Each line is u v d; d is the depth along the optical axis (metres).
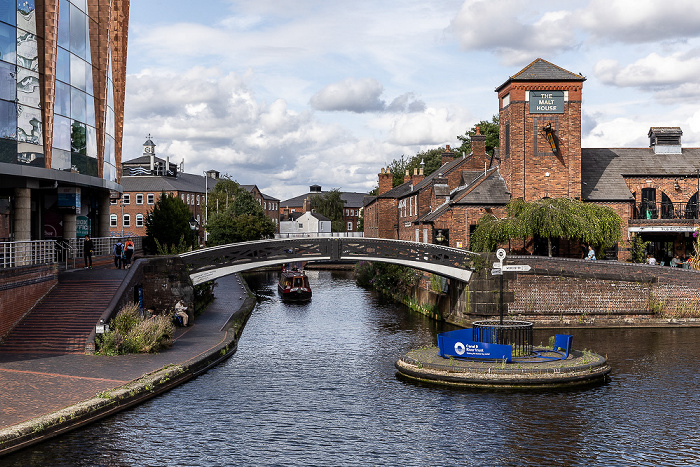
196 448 15.93
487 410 19.06
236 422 17.95
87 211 37.12
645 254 42.59
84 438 16.14
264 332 33.25
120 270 31.56
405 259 35.19
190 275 33.69
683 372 23.55
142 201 100.50
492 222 39.38
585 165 46.72
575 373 21.59
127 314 25.06
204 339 27.70
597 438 16.80
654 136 48.31
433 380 21.98
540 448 16.12
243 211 79.38
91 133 35.06
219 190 98.38
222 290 50.81
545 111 43.53
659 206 45.97
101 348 23.31
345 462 15.23
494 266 23.91
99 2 36.41
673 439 16.73
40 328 24.31
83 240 36.22
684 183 46.06
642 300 34.56
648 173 46.00
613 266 34.56
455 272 34.78
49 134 29.91
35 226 35.16
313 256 35.38
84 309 25.58
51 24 29.81
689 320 34.44
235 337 29.48
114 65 40.28
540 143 43.62
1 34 27.08
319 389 21.56
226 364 25.06
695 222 43.25
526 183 43.50
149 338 24.59
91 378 19.84
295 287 49.53
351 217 176.62
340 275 76.94
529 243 42.53
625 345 28.81
